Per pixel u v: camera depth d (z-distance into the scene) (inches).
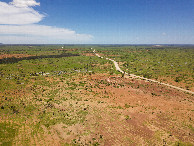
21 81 2310.5
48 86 2153.1
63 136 1086.4
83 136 1097.4
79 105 1569.9
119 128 1208.8
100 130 1178.0
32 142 1001.5
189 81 2509.8
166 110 1517.0
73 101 1663.4
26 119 1277.1
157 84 2380.7
